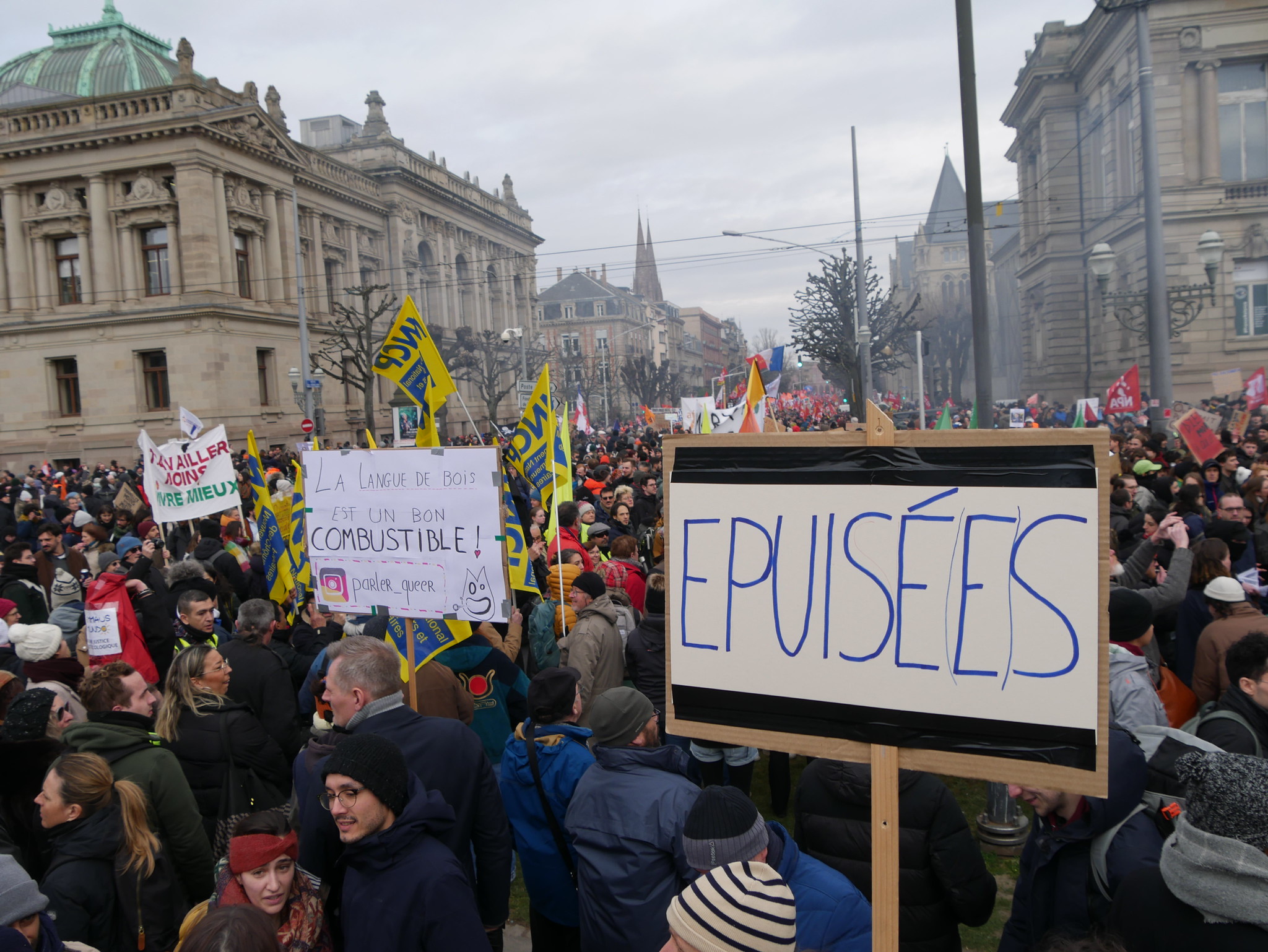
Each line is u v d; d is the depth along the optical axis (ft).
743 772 16.60
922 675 6.52
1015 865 16.03
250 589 27.78
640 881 9.43
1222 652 13.50
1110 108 119.75
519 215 225.15
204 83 116.57
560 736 11.82
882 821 6.64
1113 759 8.44
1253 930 6.38
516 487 21.27
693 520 7.39
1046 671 6.15
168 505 30.40
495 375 165.99
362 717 10.37
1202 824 6.60
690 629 7.39
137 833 10.59
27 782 12.15
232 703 14.05
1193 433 33.01
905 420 85.20
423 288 176.55
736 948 5.89
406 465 13.14
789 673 6.98
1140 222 110.73
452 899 8.36
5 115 117.70
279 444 122.72
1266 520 25.46
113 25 151.84
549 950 12.37
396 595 13.30
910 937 10.39
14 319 120.88
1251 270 107.86
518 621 19.12
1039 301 143.33
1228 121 109.09
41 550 32.45
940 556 6.49
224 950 7.03
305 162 138.62
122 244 117.91
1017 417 89.81
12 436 122.72
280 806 14.21
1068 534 6.12
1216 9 105.91
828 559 6.88
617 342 333.83
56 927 9.82
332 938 9.37
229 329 118.62
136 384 118.21
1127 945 7.00
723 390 68.13
